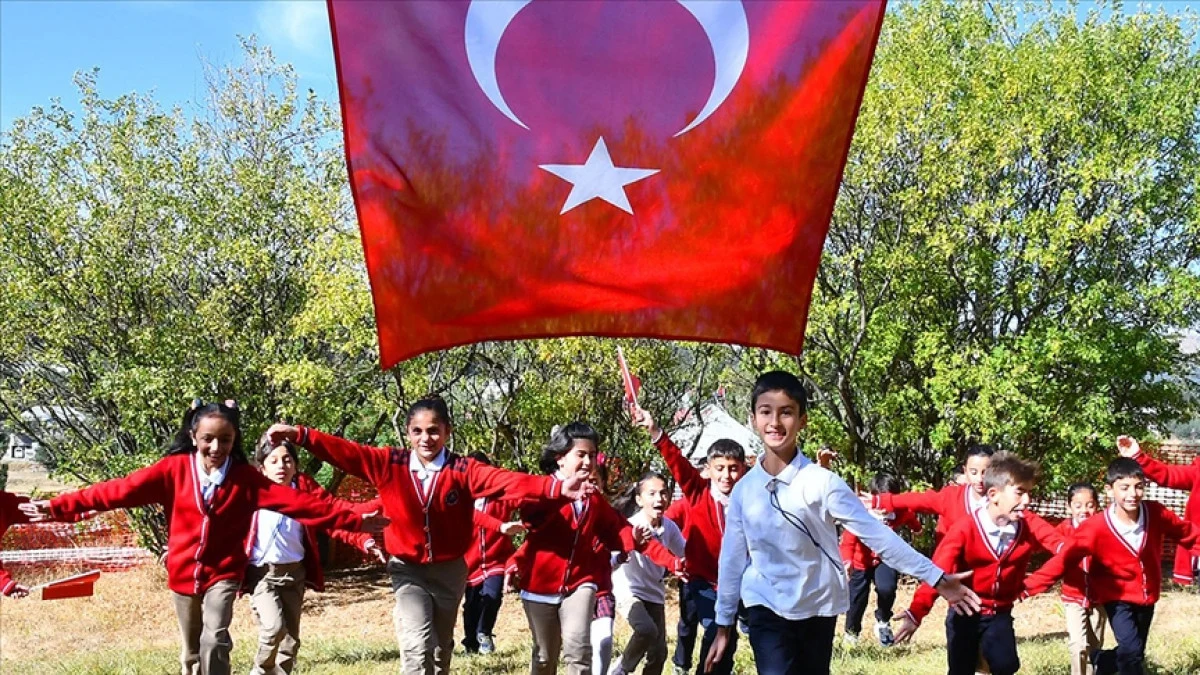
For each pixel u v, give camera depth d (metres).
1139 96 16.19
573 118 4.82
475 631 10.70
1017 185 16.00
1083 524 7.09
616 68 4.81
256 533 7.54
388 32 4.71
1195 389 17.62
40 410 18.14
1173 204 16.56
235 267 17.14
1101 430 15.62
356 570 19.14
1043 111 15.40
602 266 4.88
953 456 16.53
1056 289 15.88
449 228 4.81
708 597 7.32
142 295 16.84
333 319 15.12
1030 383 15.03
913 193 14.85
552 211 4.84
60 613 15.38
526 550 6.69
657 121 4.83
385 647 11.40
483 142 4.80
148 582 17.25
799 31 4.78
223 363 16.48
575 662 6.42
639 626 7.15
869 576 10.98
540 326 4.88
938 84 15.20
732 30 4.80
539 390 17.17
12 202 15.87
